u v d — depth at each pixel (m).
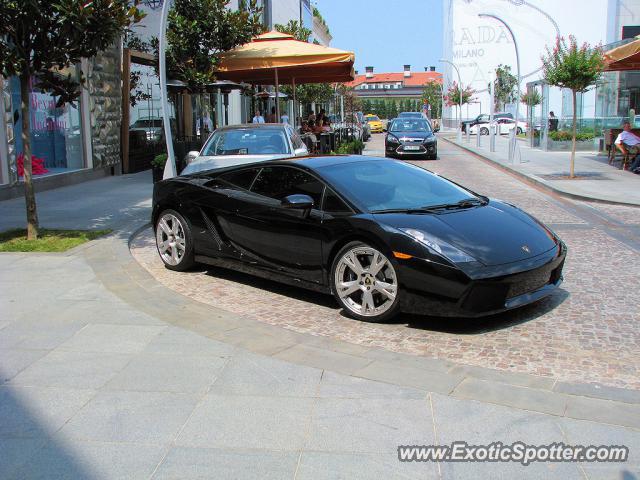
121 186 13.91
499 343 4.59
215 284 6.32
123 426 3.32
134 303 5.44
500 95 63.22
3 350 4.40
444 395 3.64
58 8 6.92
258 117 20.73
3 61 7.23
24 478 2.86
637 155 16.45
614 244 8.02
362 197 5.31
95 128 15.40
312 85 30.75
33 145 13.10
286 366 4.07
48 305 5.39
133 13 7.73
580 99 24.84
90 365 4.12
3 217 9.80
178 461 2.98
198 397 3.65
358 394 3.66
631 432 3.23
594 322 5.02
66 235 8.19
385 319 4.96
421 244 4.66
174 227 6.70
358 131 33.28
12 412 3.49
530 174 16.25
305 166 5.73
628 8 62.19
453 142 36.84
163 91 10.36
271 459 2.99
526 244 4.99
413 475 2.87
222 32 13.95
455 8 73.38
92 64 15.10
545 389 3.71
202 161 9.20
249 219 5.86
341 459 2.99
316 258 5.32
